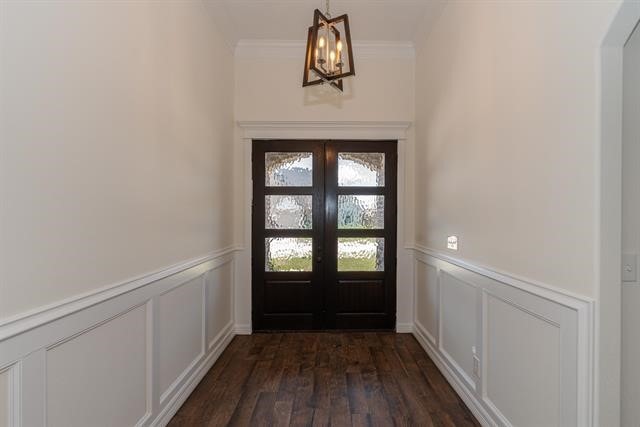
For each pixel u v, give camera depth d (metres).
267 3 2.87
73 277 1.28
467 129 2.25
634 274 1.29
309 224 3.61
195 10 2.46
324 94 3.56
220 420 2.05
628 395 1.31
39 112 1.13
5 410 1.03
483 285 2.00
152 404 1.85
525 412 1.62
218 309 3.03
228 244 3.34
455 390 2.38
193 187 2.43
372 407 2.18
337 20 2.15
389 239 3.60
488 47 1.96
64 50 1.23
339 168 3.61
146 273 1.79
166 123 2.01
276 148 3.58
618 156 1.20
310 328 3.61
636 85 1.27
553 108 1.42
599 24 1.18
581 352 1.26
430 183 3.02
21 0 1.06
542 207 1.49
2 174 1.01
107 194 1.47
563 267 1.37
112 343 1.53
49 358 1.18
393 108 3.57
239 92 3.55
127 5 1.61
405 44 3.51
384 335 3.48
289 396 2.32
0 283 1.01
